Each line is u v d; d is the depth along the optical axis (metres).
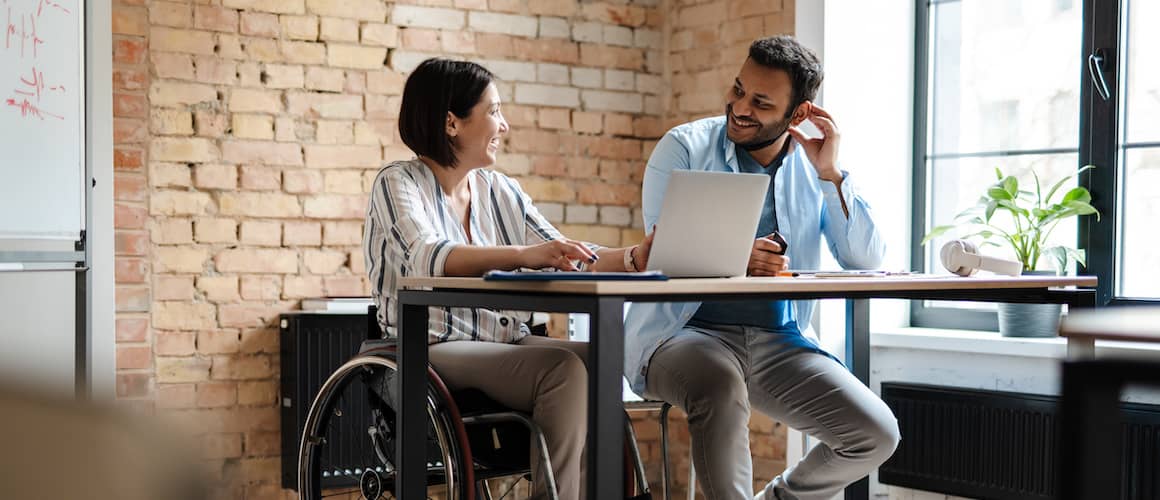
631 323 2.28
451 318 2.18
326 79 3.48
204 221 3.31
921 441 3.21
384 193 2.08
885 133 3.52
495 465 1.95
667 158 2.41
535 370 1.93
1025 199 3.14
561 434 1.91
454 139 2.17
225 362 3.34
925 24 3.57
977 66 3.46
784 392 2.29
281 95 3.41
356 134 3.52
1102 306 3.12
